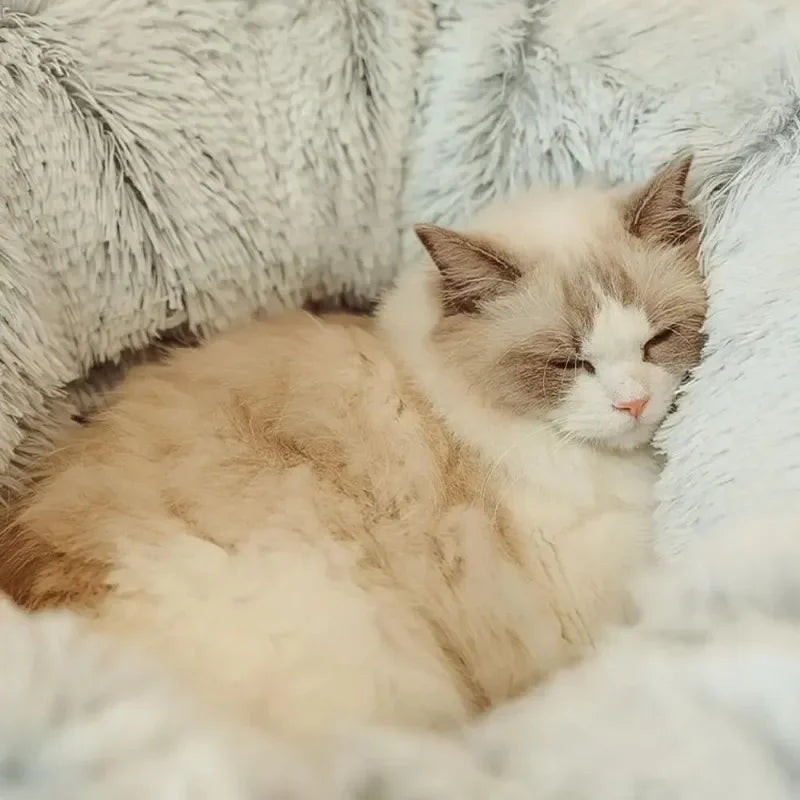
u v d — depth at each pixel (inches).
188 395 39.6
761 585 27.8
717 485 35.5
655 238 39.2
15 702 24.7
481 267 38.4
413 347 41.3
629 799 22.9
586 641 38.3
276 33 40.6
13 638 26.9
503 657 38.4
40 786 23.6
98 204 39.2
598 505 40.3
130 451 37.8
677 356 38.3
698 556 30.0
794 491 32.8
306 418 39.2
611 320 37.4
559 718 25.7
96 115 38.8
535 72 41.9
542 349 38.2
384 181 44.1
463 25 42.0
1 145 37.2
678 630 27.8
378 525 38.5
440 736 27.6
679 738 23.9
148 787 23.1
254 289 44.2
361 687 34.6
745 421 35.4
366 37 41.8
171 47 39.4
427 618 38.4
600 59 40.8
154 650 31.8
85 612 33.5
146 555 34.8
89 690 25.8
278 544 36.4
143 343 43.4
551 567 39.4
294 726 32.5
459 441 40.0
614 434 38.3
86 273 40.2
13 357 38.0
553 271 38.4
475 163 43.8
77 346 41.5
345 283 46.7
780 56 38.5
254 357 40.7
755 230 37.8
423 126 43.7
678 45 39.8
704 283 39.1
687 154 37.9
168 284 42.0
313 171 42.7
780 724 23.6
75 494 36.4
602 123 41.8
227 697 32.2
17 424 39.3
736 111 39.3
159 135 39.6
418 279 43.2
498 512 39.4
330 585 36.1
